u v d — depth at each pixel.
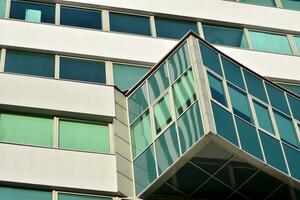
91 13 30.64
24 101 25.44
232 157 22.30
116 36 29.92
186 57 24.53
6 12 29.22
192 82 23.50
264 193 23.78
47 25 29.22
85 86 26.75
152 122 24.66
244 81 24.88
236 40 32.00
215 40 31.72
